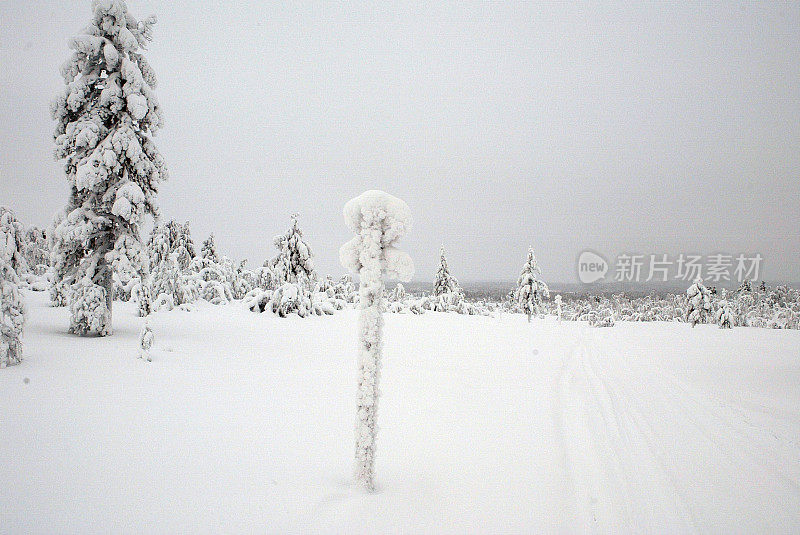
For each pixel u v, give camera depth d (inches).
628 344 841.5
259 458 205.0
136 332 579.2
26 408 249.9
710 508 176.2
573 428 280.5
